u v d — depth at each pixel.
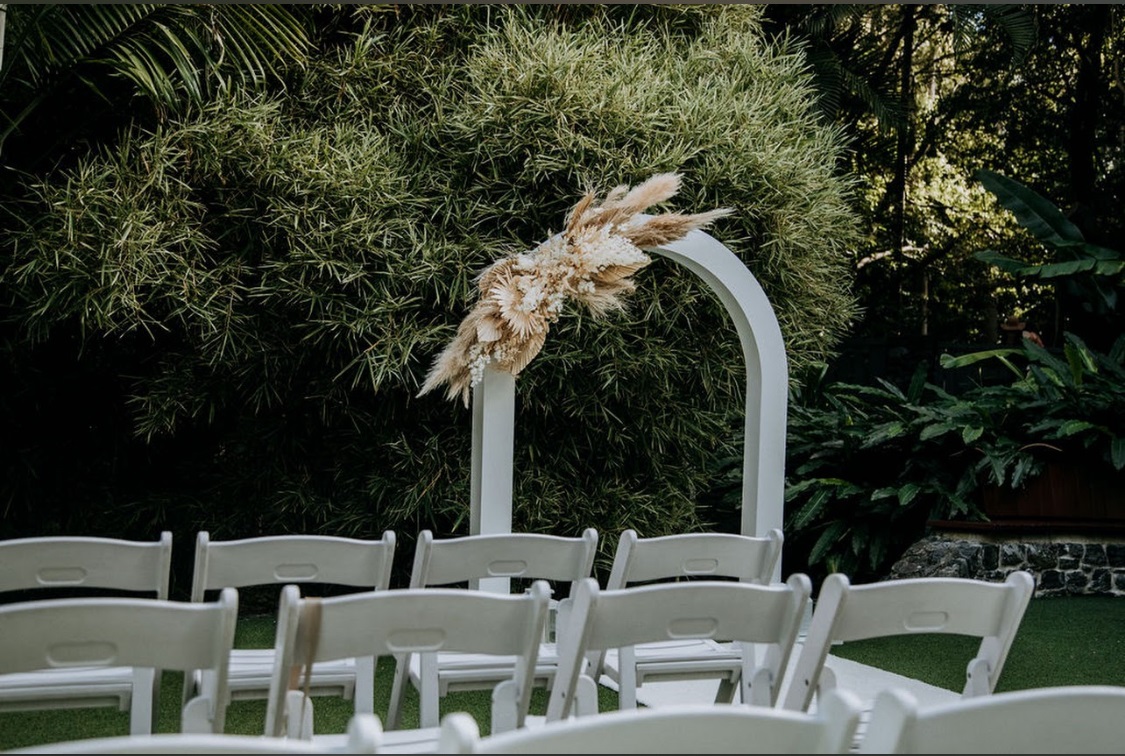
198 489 6.57
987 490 6.48
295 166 5.51
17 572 2.56
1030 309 13.95
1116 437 6.43
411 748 2.11
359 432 6.16
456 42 6.38
